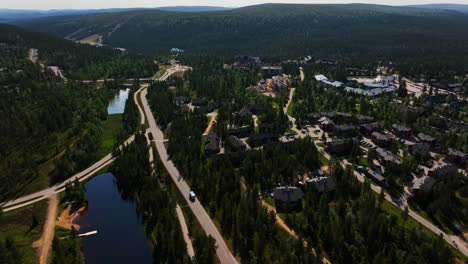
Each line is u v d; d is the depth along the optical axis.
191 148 154.38
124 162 140.38
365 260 82.75
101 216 117.38
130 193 130.75
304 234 99.38
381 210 108.31
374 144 166.62
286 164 136.75
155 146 170.25
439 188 116.19
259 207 109.06
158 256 94.75
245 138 178.62
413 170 138.25
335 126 182.38
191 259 91.62
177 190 127.50
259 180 131.50
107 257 97.56
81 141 167.00
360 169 139.25
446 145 155.12
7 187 129.50
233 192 120.12
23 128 172.88
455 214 108.31
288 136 178.62
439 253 83.81
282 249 91.69
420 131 176.62
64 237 104.19
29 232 105.56
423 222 105.06
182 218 110.50
